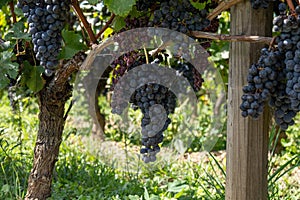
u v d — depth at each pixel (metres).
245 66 2.74
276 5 2.79
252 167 2.83
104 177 4.55
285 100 2.47
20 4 2.84
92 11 5.33
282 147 5.72
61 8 2.77
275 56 2.41
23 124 6.90
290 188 4.40
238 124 2.81
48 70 2.88
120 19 3.02
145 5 2.91
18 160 4.53
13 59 3.17
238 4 2.71
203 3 2.79
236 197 2.86
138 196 3.82
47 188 3.74
